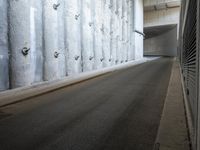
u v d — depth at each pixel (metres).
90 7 20.02
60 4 15.35
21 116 6.97
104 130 5.65
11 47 10.83
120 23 29.84
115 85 12.85
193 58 5.84
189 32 7.93
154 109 7.50
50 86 12.09
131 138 5.10
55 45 14.42
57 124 6.18
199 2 3.75
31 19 12.39
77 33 17.77
